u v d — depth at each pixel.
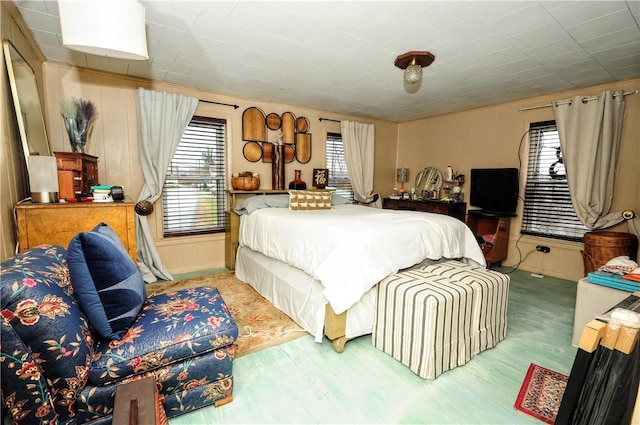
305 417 1.43
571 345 2.10
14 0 1.77
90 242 1.22
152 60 2.71
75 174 2.18
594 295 1.97
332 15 1.96
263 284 2.88
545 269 3.74
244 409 1.47
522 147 3.90
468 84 3.32
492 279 2.05
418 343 1.73
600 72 2.93
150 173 3.25
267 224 2.79
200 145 3.67
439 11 1.90
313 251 2.15
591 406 0.92
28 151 1.91
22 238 1.82
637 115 3.06
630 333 0.87
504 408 1.50
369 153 5.03
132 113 3.19
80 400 1.12
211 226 3.85
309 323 2.16
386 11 1.90
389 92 3.65
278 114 4.21
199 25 2.10
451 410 1.49
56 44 2.38
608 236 2.95
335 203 4.13
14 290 0.98
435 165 4.95
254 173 4.04
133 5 1.46
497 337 2.10
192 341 1.36
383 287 1.98
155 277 3.30
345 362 1.87
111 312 1.28
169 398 1.35
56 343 1.04
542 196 3.77
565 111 3.39
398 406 1.51
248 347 2.01
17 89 1.90
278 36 2.25
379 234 2.08
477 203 4.26
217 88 3.55
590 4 1.81
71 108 2.67
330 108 4.50
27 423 1.02
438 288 1.83
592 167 3.19
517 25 2.07
